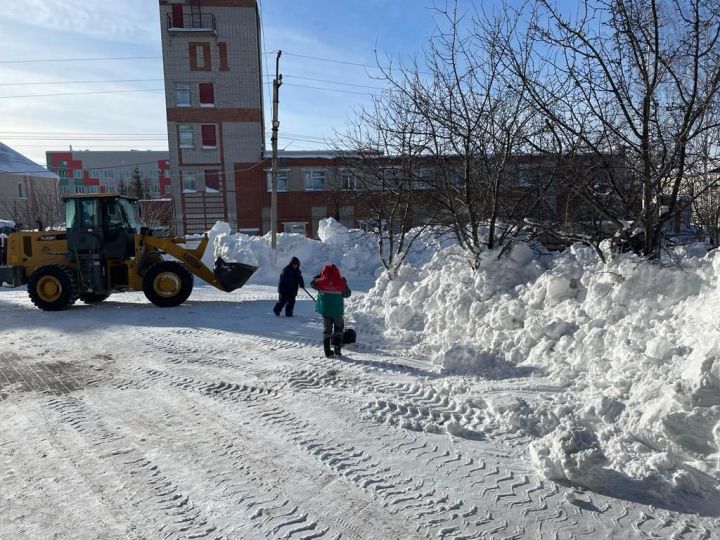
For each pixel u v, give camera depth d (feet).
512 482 10.43
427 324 24.48
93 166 304.91
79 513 9.83
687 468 10.28
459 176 28.12
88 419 14.78
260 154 103.65
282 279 31.58
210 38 100.53
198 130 102.17
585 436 10.91
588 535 8.65
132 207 39.65
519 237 27.14
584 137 19.40
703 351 12.21
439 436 12.86
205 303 38.32
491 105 24.86
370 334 25.21
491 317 21.25
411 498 10.00
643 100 19.03
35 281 35.83
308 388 16.94
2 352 23.52
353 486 10.53
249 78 102.58
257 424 13.99
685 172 20.07
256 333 26.50
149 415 14.97
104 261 37.22
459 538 8.71
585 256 24.06
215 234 63.82
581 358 16.71
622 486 9.91
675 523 8.87
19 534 9.19
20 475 11.43
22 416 15.16
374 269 55.36
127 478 11.16
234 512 9.70
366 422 13.87
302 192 101.09
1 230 80.84
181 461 11.90
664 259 20.43
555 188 23.65
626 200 20.92
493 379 16.99
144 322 30.55
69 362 21.45
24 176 148.25
